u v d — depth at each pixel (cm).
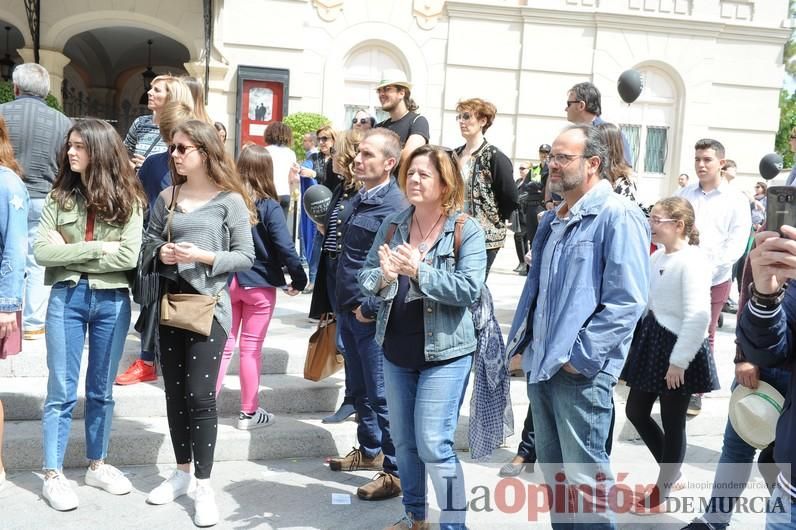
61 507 349
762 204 948
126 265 351
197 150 356
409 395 317
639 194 1302
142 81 1714
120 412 441
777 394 294
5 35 1381
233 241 361
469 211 462
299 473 411
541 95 1241
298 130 1085
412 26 1202
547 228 305
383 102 480
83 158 352
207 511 342
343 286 375
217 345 353
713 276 492
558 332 274
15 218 345
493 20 1220
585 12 1234
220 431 430
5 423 420
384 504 374
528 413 423
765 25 1293
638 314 270
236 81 1142
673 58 1273
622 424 504
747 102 1310
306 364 434
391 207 371
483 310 315
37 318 491
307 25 1169
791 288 223
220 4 1125
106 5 1109
